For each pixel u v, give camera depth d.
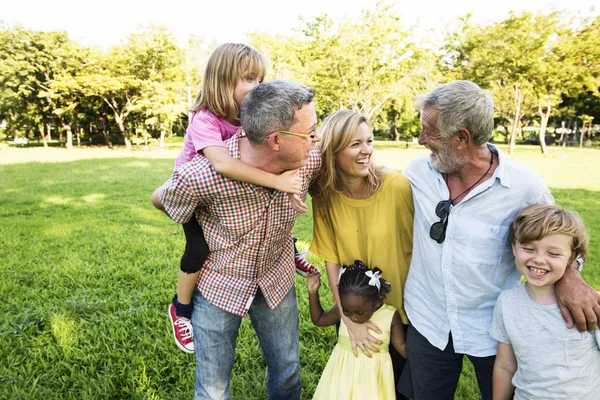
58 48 28.81
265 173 1.84
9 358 3.10
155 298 4.07
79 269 4.87
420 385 2.24
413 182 2.13
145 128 32.31
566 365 1.76
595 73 20.73
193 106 2.34
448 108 1.78
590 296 1.69
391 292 2.35
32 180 12.24
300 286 4.36
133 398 2.72
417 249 2.16
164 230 6.70
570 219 1.72
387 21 24.94
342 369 2.38
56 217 7.54
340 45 25.23
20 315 3.71
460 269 1.97
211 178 1.84
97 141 37.69
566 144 39.50
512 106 28.34
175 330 2.35
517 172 1.88
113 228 6.75
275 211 1.99
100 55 29.30
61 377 2.91
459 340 2.03
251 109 1.73
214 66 2.25
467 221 1.93
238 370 3.03
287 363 2.36
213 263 2.09
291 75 28.47
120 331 3.46
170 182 1.90
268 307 2.24
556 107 32.81
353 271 2.30
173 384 2.88
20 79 28.61
